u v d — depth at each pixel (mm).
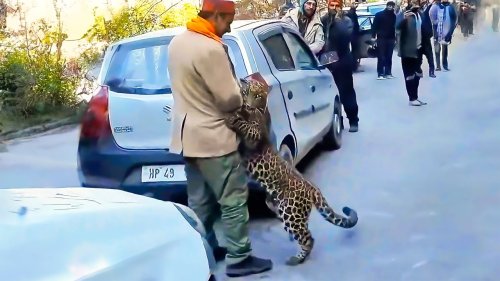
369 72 20438
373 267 6023
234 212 5789
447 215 7145
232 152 5691
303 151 8023
